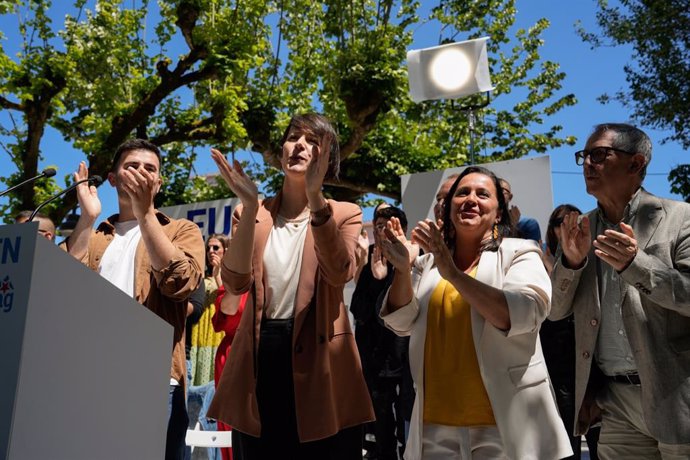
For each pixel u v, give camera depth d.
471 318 2.82
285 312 3.00
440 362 2.86
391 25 13.13
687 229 3.01
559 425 2.70
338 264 2.90
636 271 2.73
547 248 5.20
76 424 1.65
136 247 3.47
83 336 1.70
